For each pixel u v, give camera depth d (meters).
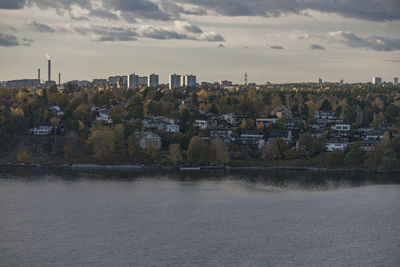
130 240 136.88
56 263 120.38
